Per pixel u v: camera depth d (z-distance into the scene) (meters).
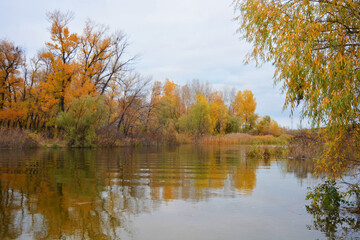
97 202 7.16
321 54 5.20
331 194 6.85
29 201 7.20
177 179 10.77
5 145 26.91
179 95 67.06
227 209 6.65
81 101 30.67
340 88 4.88
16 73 35.59
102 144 32.56
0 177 10.88
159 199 7.54
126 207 6.73
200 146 39.41
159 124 43.12
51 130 34.56
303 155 19.36
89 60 37.12
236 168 14.29
